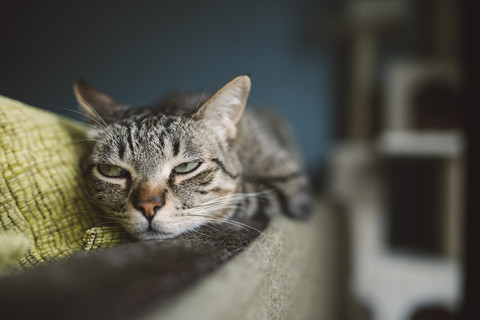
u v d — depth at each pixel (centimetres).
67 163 30
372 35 63
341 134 71
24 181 27
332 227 46
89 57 76
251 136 40
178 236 27
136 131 32
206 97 44
